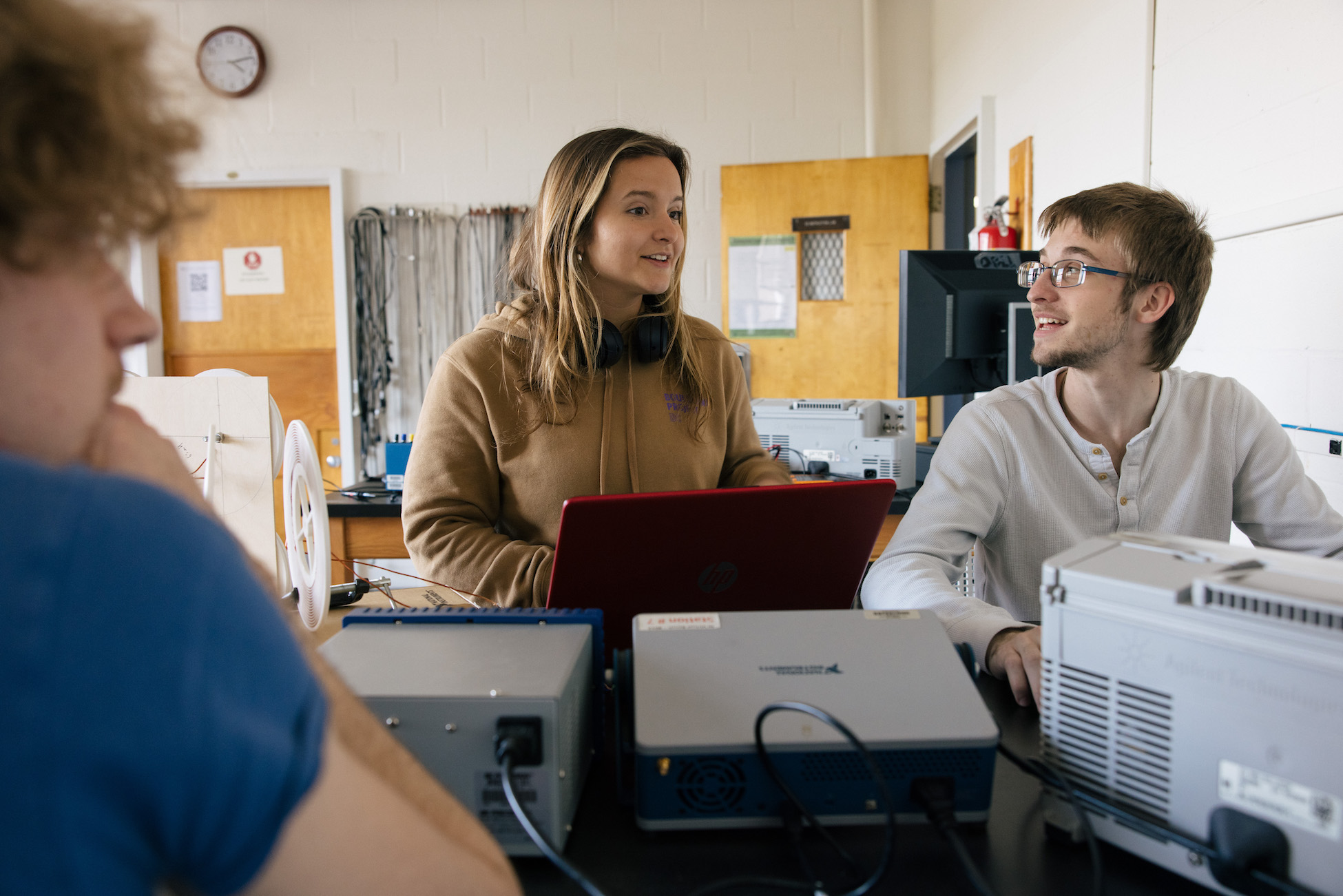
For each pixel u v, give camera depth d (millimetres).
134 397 1318
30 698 257
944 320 1885
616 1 3742
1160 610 560
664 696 642
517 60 3777
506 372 1288
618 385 1353
